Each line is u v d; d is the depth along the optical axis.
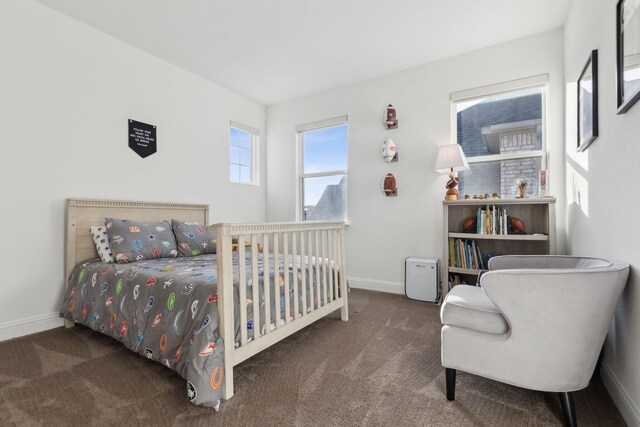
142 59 2.94
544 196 2.60
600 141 1.63
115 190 2.72
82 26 2.52
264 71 3.38
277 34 2.70
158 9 2.36
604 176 1.56
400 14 2.45
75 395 1.48
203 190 3.51
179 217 3.21
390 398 1.45
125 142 2.80
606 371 1.51
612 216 1.45
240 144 4.09
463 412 1.34
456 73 3.09
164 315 1.66
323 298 2.29
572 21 2.29
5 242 2.12
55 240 2.36
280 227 1.85
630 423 1.23
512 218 2.72
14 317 2.16
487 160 3.01
